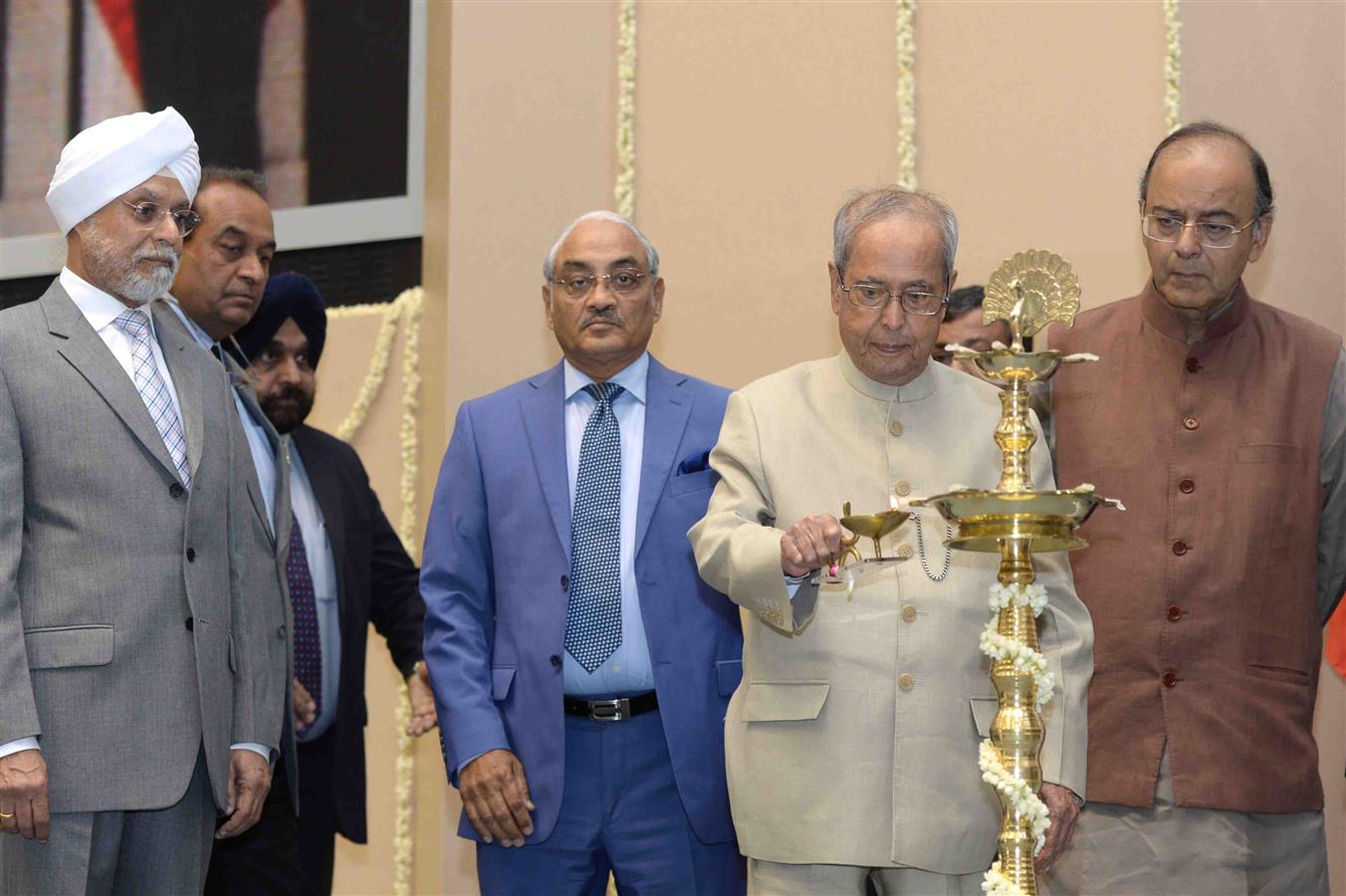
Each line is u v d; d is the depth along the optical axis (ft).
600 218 11.39
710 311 16.12
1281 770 9.46
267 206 13.17
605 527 10.78
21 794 8.86
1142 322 10.32
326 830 13.64
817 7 16.10
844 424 9.32
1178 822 9.52
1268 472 9.66
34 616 9.34
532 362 16.30
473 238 16.55
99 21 21.21
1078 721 8.84
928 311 8.89
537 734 10.44
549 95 16.65
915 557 8.96
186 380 10.36
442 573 10.99
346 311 19.65
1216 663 9.56
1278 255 14.37
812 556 7.70
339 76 20.20
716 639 10.61
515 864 10.52
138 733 9.44
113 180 9.95
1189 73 14.84
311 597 13.38
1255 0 14.73
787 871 8.80
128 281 9.97
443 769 17.60
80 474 9.52
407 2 19.92
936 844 8.55
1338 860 13.58
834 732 8.73
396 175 19.85
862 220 9.07
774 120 16.14
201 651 9.79
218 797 9.85
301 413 13.87
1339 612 12.41
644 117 16.51
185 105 20.81
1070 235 15.23
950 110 15.72
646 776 10.44
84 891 9.21
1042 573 9.09
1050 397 10.44
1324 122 14.42
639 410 11.23
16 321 9.75
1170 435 9.94
